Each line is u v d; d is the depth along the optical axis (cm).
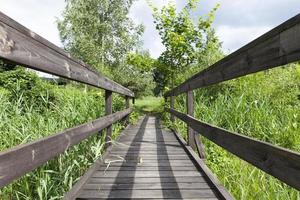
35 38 164
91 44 2612
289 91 826
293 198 313
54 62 195
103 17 2873
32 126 344
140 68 1412
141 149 512
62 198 256
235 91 823
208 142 497
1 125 320
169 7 1297
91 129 308
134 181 334
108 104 471
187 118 465
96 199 279
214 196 289
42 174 287
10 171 132
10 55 136
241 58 202
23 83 651
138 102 2425
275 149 139
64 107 436
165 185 321
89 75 306
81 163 360
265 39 161
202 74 360
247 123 580
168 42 1288
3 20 130
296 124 539
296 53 129
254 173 381
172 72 1309
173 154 475
